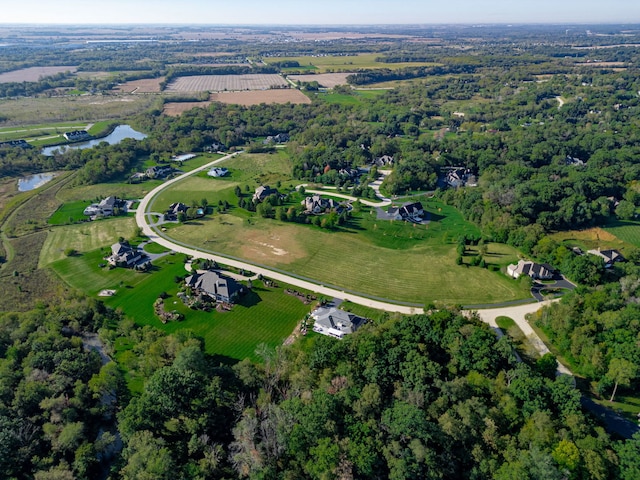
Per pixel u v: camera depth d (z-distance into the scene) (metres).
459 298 135.25
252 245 169.25
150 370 100.25
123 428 85.00
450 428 79.62
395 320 112.44
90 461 82.38
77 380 97.62
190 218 191.88
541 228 164.62
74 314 120.81
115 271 150.25
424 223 187.88
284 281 145.00
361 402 85.12
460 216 195.12
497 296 135.62
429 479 74.00
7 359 101.06
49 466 79.75
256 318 126.62
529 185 194.38
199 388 92.06
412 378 91.75
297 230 182.12
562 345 109.81
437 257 159.38
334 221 183.12
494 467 75.06
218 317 127.00
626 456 74.31
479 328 103.88
